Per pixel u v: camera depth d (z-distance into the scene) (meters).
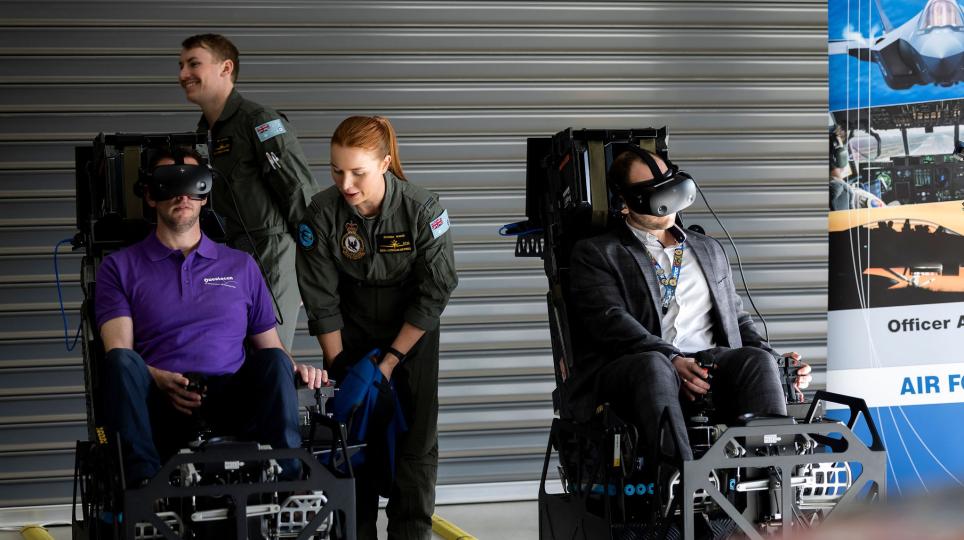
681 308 3.94
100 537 3.31
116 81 5.37
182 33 5.41
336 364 4.07
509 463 5.69
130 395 3.26
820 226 5.94
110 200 3.86
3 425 5.32
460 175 5.66
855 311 4.67
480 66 5.66
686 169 5.85
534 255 4.41
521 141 5.71
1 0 5.27
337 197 4.03
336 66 5.54
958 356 4.68
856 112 4.66
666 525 3.29
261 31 5.48
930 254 4.66
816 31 5.92
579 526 3.74
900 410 4.68
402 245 3.99
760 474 3.40
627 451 3.46
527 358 5.71
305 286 4.06
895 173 4.66
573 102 5.74
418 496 4.12
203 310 3.67
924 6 4.64
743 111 5.88
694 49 5.83
